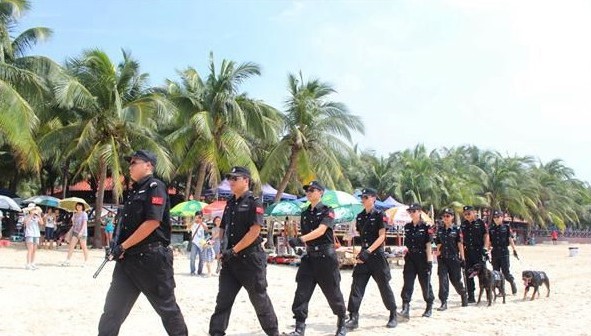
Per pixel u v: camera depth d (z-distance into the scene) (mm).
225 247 6473
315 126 28578
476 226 11953
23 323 7953
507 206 59656
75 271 14773
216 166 27781
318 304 11039
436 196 47656
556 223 70625
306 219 7516
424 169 48781
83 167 29812
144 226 5293
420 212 9812
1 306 9109
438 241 10992
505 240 13516
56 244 25734
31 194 45781
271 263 21953
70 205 24859
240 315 9258
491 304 11625
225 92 27609
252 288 6383
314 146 28750
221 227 6707
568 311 10789
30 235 14625
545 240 74625
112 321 5375
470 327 8906
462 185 52125
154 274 5375
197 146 27859
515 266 24953
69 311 9031
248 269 6367
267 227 26938
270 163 28672
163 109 25016
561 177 78938
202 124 25812
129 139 26625
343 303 7492
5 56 23297
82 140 24312
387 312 10336
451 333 8367
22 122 19688
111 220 26047
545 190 65938
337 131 28906
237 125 28125
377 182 49156
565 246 60156
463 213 12188
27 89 22312
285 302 11266
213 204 23609
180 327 5477
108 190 38406
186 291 12352
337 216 20344
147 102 25094
